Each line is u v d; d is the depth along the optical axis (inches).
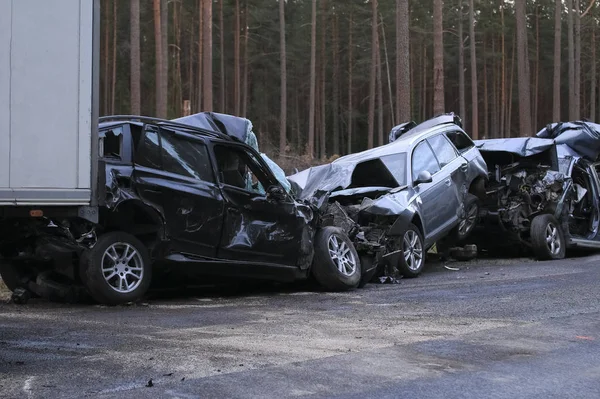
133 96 919.7
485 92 2213.3
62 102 215.2
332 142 2721.5
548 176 495.2
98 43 221.1
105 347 209.0
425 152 441.4
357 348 209.9
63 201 216.2
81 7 216.5
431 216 418.9
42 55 210.8
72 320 256.2
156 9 1082.1
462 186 451.8
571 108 1457.9
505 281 369.1
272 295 341.4
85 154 219.6
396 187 411.8
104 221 289.7
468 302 300.4
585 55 2101.4
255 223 330.6
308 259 347.6
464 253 484.7
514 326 243.9
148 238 301.7
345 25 2183.8
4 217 222.4
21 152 209.0
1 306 296.4
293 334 231.6
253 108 2445.9
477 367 187.9
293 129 2486.5
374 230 386.0
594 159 552.1
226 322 255.4
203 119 382.0
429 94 2581.2
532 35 2269.9
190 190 306.2
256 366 187.0
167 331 235.8
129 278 291.9
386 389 166.2
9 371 180.5
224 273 318.7
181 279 348.5
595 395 163.3
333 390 165.0
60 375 176.7
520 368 187.2
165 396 158.7
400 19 680.4
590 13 1930.4
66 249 282.2
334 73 2288.4
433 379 175.5
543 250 480.4
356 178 445.7
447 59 2289.6
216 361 192.1
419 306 292.7
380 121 1940.2
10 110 206.7
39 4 209.8
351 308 291.0
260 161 346.6
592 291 324.5
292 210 344.8
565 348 210.5
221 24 1795.0
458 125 506.9
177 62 1920.5
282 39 1504.7
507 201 492.1
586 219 539.8
